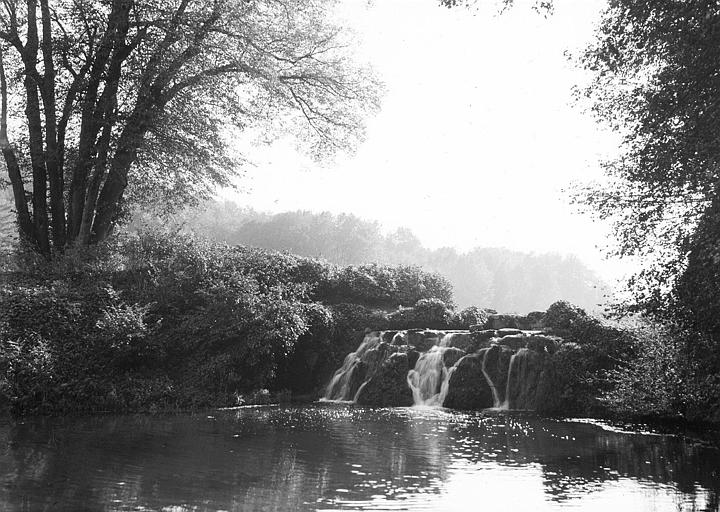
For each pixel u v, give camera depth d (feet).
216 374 49.08
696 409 42.52
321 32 73.00
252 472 24.54
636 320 51.78
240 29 63.62
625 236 41.14
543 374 53.93
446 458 29.01
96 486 21.30
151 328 49.67
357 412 47.42
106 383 43.42
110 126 63.05
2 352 40.42
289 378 57.72
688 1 33.55
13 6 62.13
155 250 61.31
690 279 34.65
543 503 21.54
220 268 60.44
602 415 49.06
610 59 41.34
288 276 69.10
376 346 61.16
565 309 61.72
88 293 51.31
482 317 71.77
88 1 60.95
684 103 36.22
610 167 42.98
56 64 64.90
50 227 69.77
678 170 37.19
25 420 35.96
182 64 64.13
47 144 63.46
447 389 55.47
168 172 72.23
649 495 22.98
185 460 26.32
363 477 24.43
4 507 18.44
